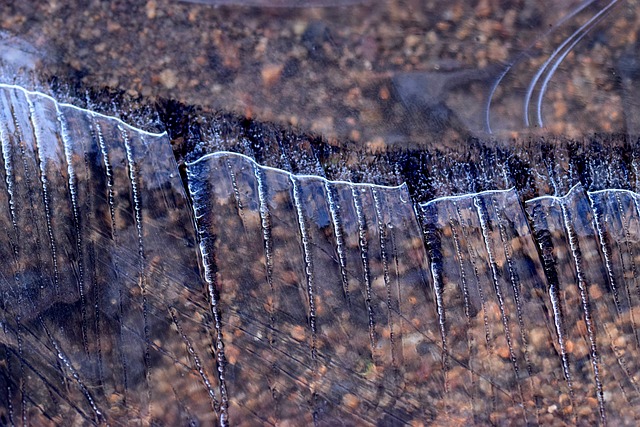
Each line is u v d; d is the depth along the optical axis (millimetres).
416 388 1044
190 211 1042
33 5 1036
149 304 1041
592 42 1048
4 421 1037
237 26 1042
